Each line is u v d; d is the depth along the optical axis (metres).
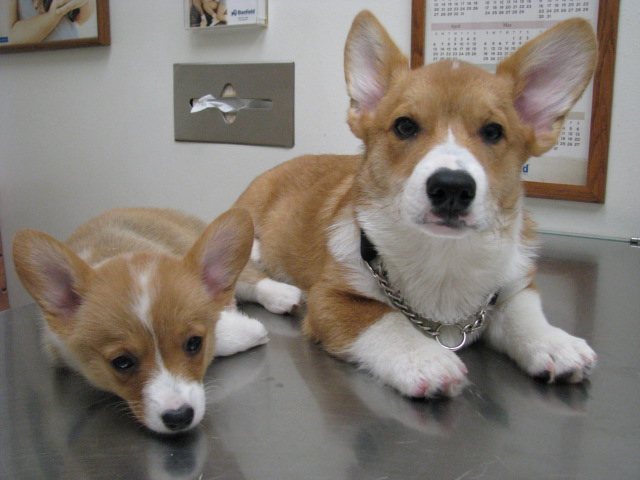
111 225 0.55
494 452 0.32
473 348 0.46
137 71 0.90
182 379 0.37
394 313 0.44
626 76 0.67
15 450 0.33
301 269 0.57
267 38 0.80
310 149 0.81
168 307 0.39
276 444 0.33
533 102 0.45
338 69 0.77
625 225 0.71
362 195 0.46
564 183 0.72
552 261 0.65
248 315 0.54
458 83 0.42
